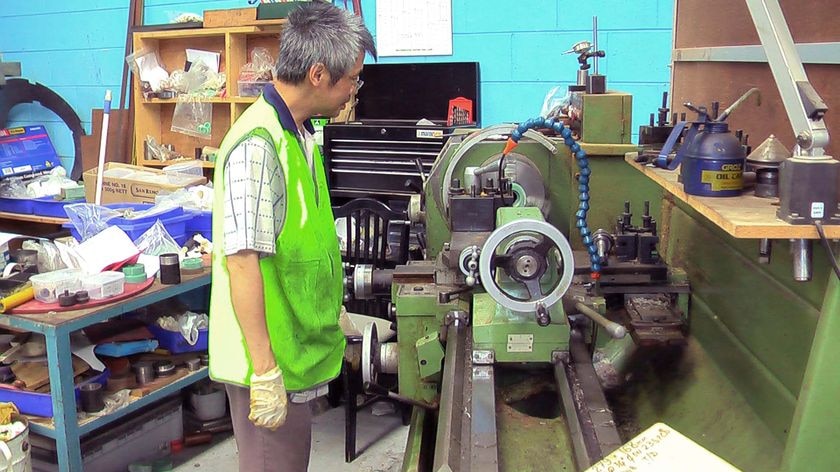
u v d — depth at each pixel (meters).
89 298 2.18
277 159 1.52
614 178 2.12
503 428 1.42
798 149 1.02
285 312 1.60
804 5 1.35
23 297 2.13
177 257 2.38
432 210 2.16
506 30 3.38
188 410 2.88
